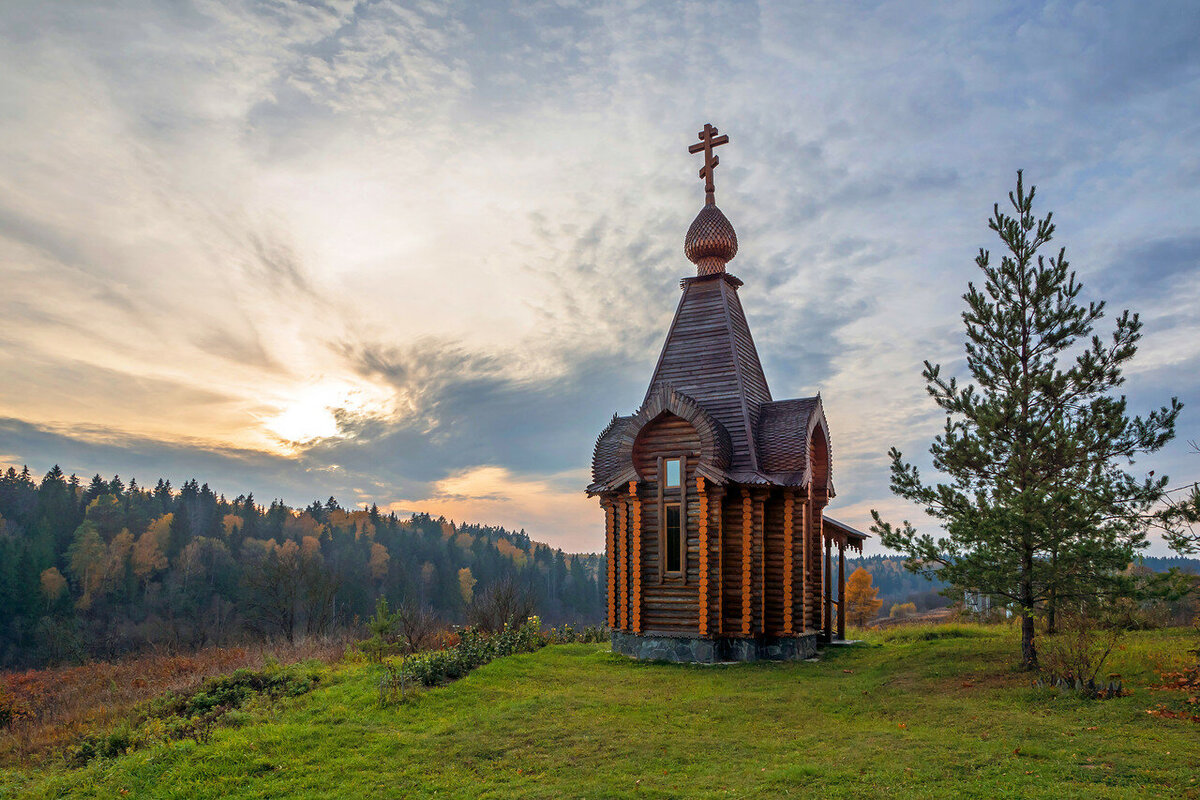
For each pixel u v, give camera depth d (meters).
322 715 18.11
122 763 16.02
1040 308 20.73
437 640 29.05
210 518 118.31
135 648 69.31
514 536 168.00
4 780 16.30
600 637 32.69
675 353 30.67
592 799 12.80
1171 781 11.16
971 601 23.45
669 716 17.95
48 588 77.81
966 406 20.95
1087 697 16.06
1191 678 16.38
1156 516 17.77
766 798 12.07
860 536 32.66
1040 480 19.89
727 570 26.94
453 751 15.55
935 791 11.61
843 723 16.89
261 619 65.00
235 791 14.09
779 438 28.19
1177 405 18.77
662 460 27.97
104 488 118.56
